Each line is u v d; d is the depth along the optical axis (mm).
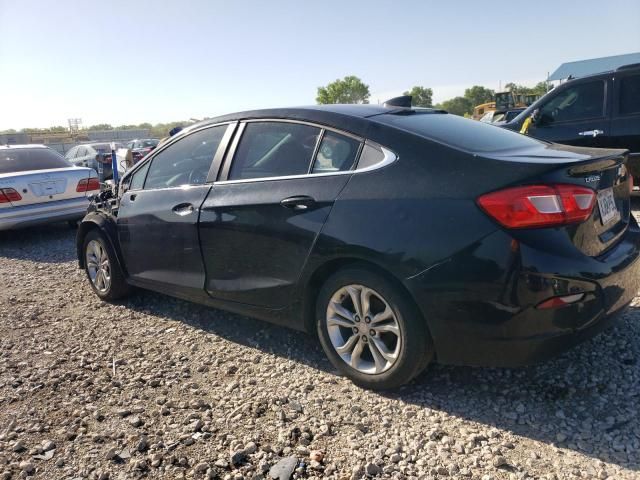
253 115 3906
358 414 3002
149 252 4473
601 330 2867
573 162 2768
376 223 2967
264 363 3693
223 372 3598
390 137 3154
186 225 4027
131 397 3314
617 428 2725
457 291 2744
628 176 3467
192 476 2553
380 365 3123
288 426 2918
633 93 7168
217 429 2930
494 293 2672
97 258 5242
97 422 3047
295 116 3629
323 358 3705
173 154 4453
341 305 3275
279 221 3406
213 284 3943
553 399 3020
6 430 3004
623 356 3414
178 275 4246
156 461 2660
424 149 3031
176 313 4777
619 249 3039
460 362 2910
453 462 2555
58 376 3646
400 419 2930
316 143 3449
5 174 8406
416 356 2969
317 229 3197
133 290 5219
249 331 4254
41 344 4246
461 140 3160
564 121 7695
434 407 3025
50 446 2826
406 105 3920
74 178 8820
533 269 2619
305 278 3322
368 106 3742
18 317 4922
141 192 4617
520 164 2748
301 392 3264
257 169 3717
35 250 8203
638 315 3990
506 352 2752
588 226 2787
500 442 2684
